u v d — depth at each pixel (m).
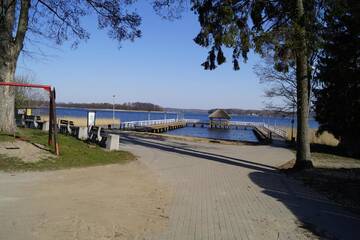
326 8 17.12
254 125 83.94
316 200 10.88
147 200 9.82
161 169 15.35
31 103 60.22
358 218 8.95
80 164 14.54
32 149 15.21
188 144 28.88
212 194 10.98
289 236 7.30
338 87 28.92
